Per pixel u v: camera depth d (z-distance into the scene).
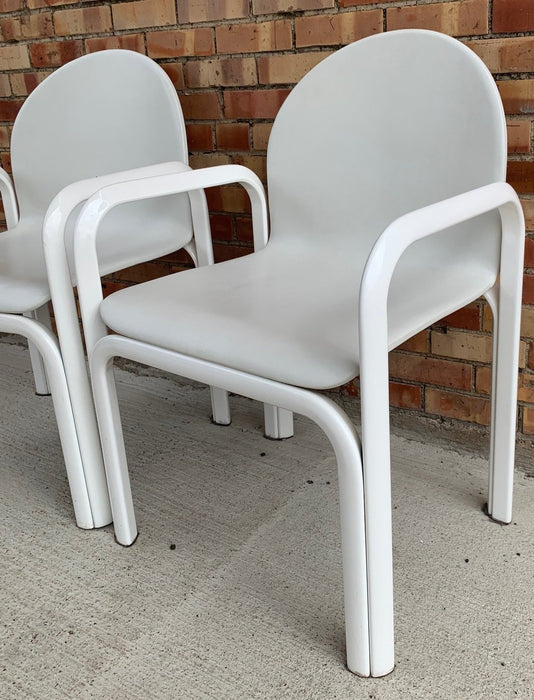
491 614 0.98
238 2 1.33
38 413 1.64
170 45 1.46
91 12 1.53
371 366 0.74
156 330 0.92
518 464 1.32
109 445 1.09
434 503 1.23
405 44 1.02
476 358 1.32
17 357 1.96
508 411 1.08
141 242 1.28
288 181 1.17
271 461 1.39
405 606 1.00
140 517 1.24
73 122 1.40
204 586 1.07
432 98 0.99
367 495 0.79
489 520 1.18
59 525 1.23
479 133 0.95
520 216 0.95
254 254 1.19
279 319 0.88
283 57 1.33
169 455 1.43
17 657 0.96
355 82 1.07
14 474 1.40
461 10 1.13
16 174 1.50
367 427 0.76
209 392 1.69
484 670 0.89
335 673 0.90
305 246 1.18
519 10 1.08
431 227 0.76
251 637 0.97
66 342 1.07
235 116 1.43
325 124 1.11
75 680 0.92
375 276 0.71
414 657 0.92
